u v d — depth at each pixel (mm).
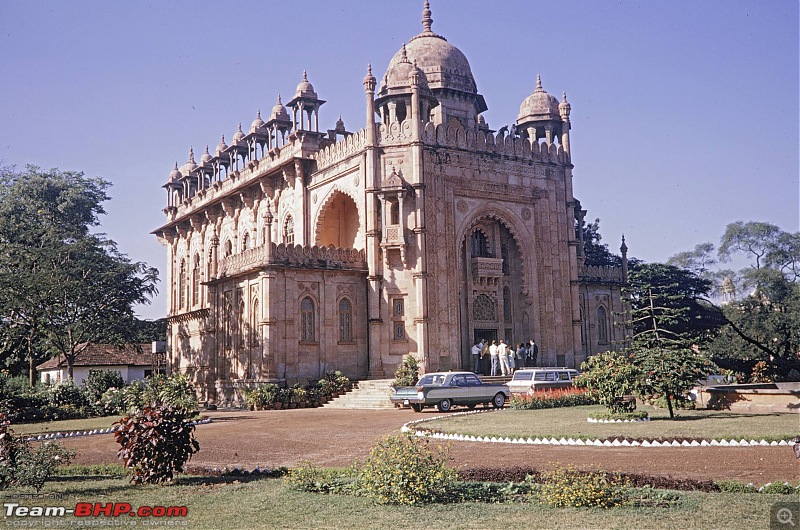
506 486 10812
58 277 36562
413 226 33562
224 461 15164
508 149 36812
